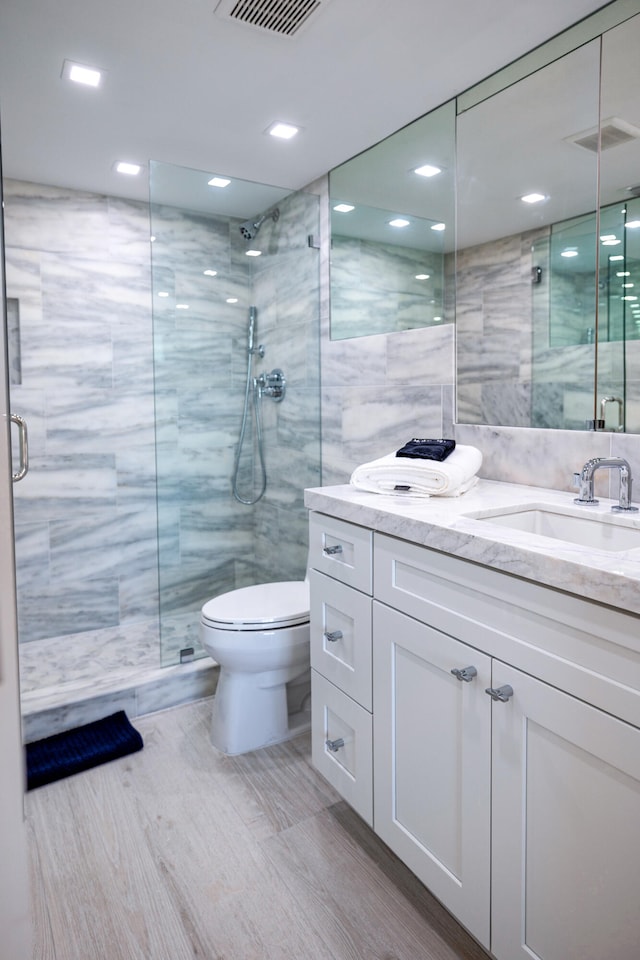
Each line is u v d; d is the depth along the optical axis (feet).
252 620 6.75
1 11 4.90
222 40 5.36
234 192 8.52
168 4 4.85
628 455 5.05
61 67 5.78
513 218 5.90
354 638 5.40
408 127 7.04
